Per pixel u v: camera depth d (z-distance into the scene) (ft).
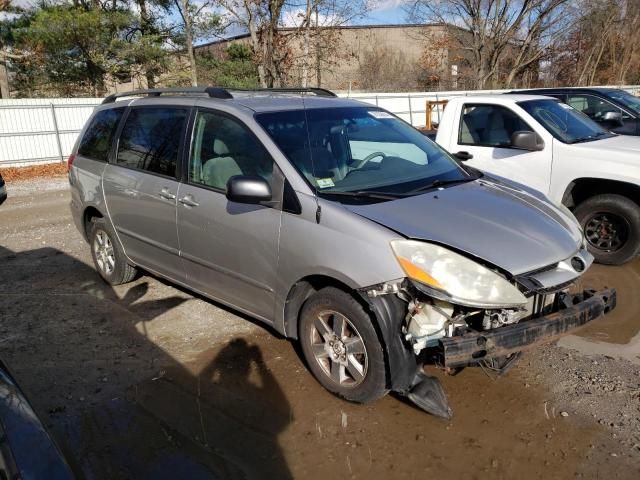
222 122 13.67
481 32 101.71
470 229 10.84
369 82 110.32
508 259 10.30
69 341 14.60
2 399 6.68
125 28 81.97
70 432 10.85
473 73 107.76
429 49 107.45
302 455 10.12
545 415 11.09
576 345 13.98
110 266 18.15
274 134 12.72
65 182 45.52
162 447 10.39
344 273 10.68
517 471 9.61
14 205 34.94
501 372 10.76
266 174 12.37
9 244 24.18
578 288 17.35
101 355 13.83
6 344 14.52
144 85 88.99
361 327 10.77
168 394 12.09
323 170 12.40
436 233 10.50
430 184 12.93
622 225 18.79
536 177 20.38
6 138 57.88
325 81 103.50
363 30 118.32
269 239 12.04
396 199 11.77
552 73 123.75
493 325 10.25
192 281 14.69
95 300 17.28
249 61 86.48
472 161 21.95
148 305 16.74
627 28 115.65
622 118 27.55
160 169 15.06
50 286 18.62
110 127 17.56
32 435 6.39
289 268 11.73
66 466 6.26
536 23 103.91
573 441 10.31
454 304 10.03
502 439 10.43
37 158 59.98
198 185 13.87
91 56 78.38
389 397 11.84
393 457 10.02
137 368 13.19
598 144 19.83
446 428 10.77
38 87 85.76
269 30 72.08
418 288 9.89
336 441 10.46
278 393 12.03
